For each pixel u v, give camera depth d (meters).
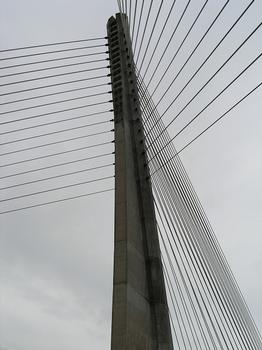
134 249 17.50
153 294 17.28
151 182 21.08
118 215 18.16
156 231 19.39
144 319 16.05
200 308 20.34
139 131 22.67
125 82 25.19
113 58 27.00
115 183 19.58
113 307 15.02
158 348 15.88
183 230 22.59
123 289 15.38
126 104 23.70
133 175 20.77
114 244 17.16
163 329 16.38
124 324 14.36
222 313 22.81
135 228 18.44
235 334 23.05
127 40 27.78
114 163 20.67
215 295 23.03
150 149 22.44
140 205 19.98
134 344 14.44
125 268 16.05
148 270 17.98
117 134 21.80
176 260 20.45
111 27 29.25
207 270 23.48
